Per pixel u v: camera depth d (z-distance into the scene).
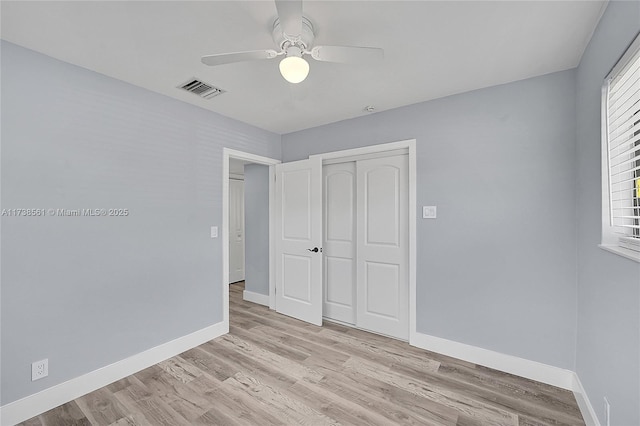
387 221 2.93
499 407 1.84
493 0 1.38
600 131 1.56
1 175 1.68
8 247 1.69
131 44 1.75
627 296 1.24
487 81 2.24
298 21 1.26
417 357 2.48
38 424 1.69
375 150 2.93
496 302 2.29
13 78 1.72
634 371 1.18
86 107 2.03
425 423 1.70
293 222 3.50
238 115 3.02
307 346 2.71
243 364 2.38
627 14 1.20
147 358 2.33
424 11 1.46
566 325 2.03
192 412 1.80
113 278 2.15
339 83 2.28
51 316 1.85
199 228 2.76
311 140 3.45
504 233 2.26
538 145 2.13
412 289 2.69
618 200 1.47
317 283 3.24
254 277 4.14
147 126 2.37
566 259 2.03
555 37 1.68
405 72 2.10
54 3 1.39
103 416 1.76
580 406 1.81
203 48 1.81
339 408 1.84
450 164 2.49
